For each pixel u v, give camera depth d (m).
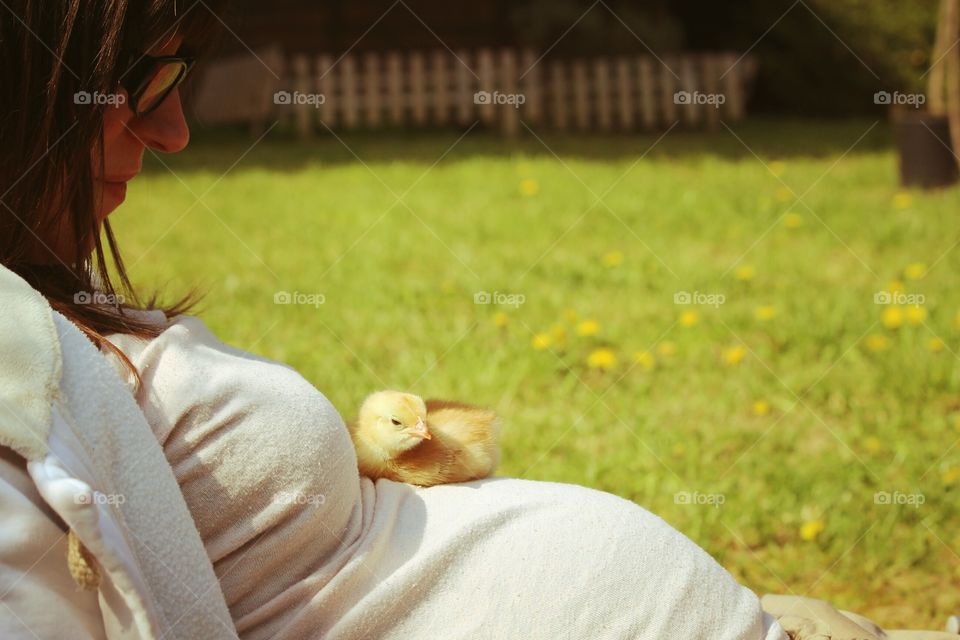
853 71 18.81
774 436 4.29
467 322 5.68
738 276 6.62
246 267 6.94
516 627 1.48
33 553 1.15
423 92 17.19
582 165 11.79
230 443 1.41
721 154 13.07
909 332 5.34
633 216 8.65
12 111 1.37
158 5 1.43
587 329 5.39
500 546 1.52
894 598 3.15
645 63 17.03
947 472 3.87
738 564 3.34
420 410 1.99
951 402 4.61
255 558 1.43
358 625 1.45
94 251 1.64
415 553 1.51
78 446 1.21
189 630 1.29
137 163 1.54
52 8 1.35
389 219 8.57
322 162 12.48
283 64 18.36
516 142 14.92
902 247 7.43
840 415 4.53
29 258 1.47
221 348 1.52
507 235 7.96
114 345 1.43
